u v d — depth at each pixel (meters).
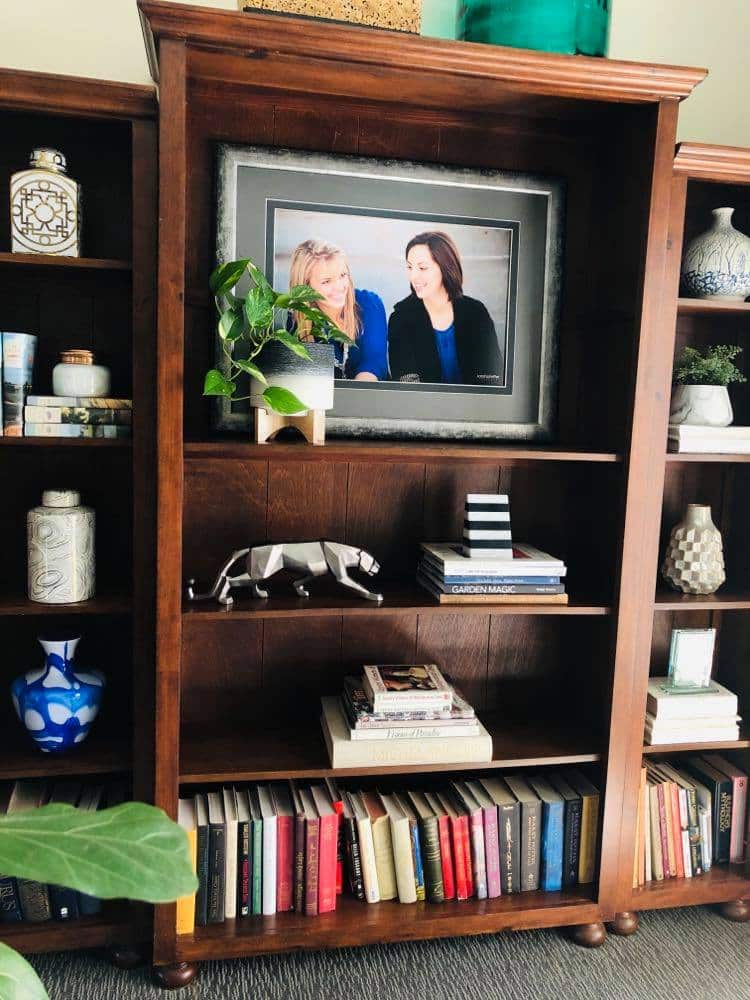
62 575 1.55
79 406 1.53
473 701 1.98
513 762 1.70
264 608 1.58
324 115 1.72
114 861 0.72
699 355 1.83
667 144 1.58
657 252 1.60
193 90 1.64
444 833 1.72
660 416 1.67
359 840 1.70
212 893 1.62
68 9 1.69
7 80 1.39
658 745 1.80
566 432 1.92
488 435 1.85
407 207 1.77
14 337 1.50
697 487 2.03
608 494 1.75
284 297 1.49
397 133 1.77
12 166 1.65
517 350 1.85
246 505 1.81
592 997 1.59
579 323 1.87
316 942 1.62
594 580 1.82
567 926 1.79
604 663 1.76
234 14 1.34
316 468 1.83
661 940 1.78
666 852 1.86
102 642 1.80
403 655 1.93
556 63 1.48
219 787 1.85
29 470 1.72
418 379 1.81
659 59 1.98
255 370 1.46
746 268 1.75
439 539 1.91
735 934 1.81
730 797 1.91
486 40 1.60
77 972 1.61
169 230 1.40
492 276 1.82
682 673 1.85
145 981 1.59
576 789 1.83
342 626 1.89
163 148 1.38
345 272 1.75
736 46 2.02
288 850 1.67
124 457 1.75
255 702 1.87
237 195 1.68
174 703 1.52
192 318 1.71
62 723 1.58
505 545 1.70
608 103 1.62
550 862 1.78
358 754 1.63
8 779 1.73
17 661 1.78
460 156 1.80
